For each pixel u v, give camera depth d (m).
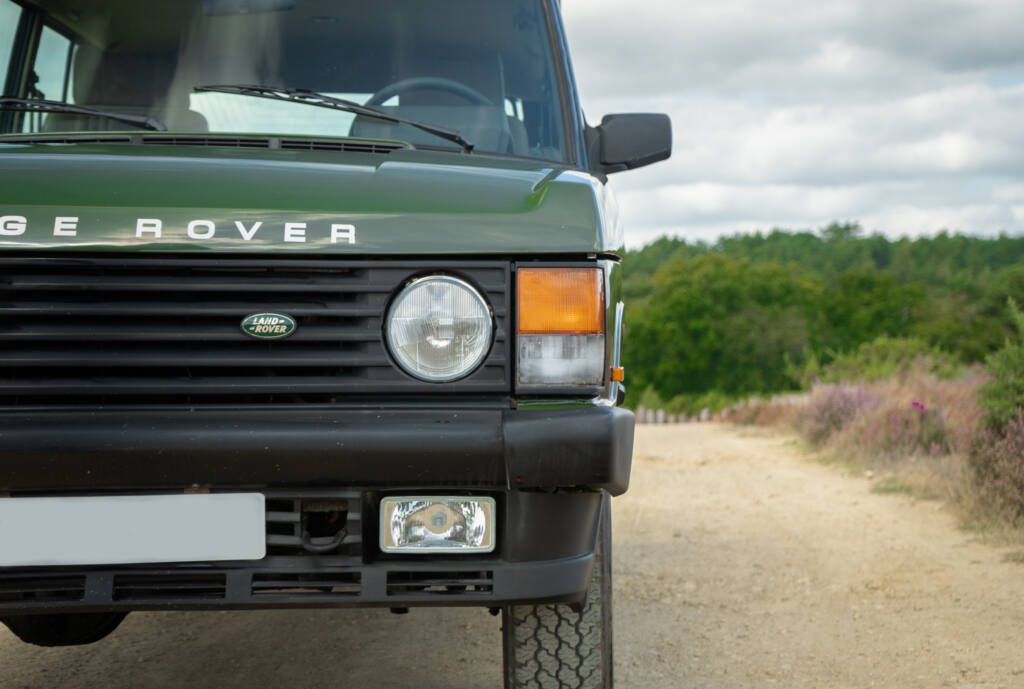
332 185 2.43
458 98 3.36
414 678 3.84
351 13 3.42
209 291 2.30
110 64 3.36
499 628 4.52
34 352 2.29
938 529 6.85
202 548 2.28
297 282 2.32
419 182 2.47
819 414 12.84
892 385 13.16
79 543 2.27
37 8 3.40
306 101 3.26
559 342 2.38
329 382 2.31
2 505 2.26
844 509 7.86
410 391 2.33
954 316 106.81
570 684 2.74
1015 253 186.25
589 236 2.41
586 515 2.43
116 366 2.29
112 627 4.22
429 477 2.27
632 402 92.00
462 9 3.46
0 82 3.36
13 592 2.29
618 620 4.73
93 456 2.21
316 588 2.33
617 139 3.56
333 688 3.72
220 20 3.39
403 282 2.34
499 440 2.26
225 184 2.40
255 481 2.25
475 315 2.35
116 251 2.29
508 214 2.41
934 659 4.10
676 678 3.88
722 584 5.45
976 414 8.09
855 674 3.93
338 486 2.28
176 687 3.73
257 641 4.32
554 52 3.46
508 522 2.33
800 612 4.88
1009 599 4.98
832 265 192.88
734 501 8.41
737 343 91.75
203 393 2.29
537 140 3.35
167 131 2.96
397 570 2.31
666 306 93.44
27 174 2.39
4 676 3.81
